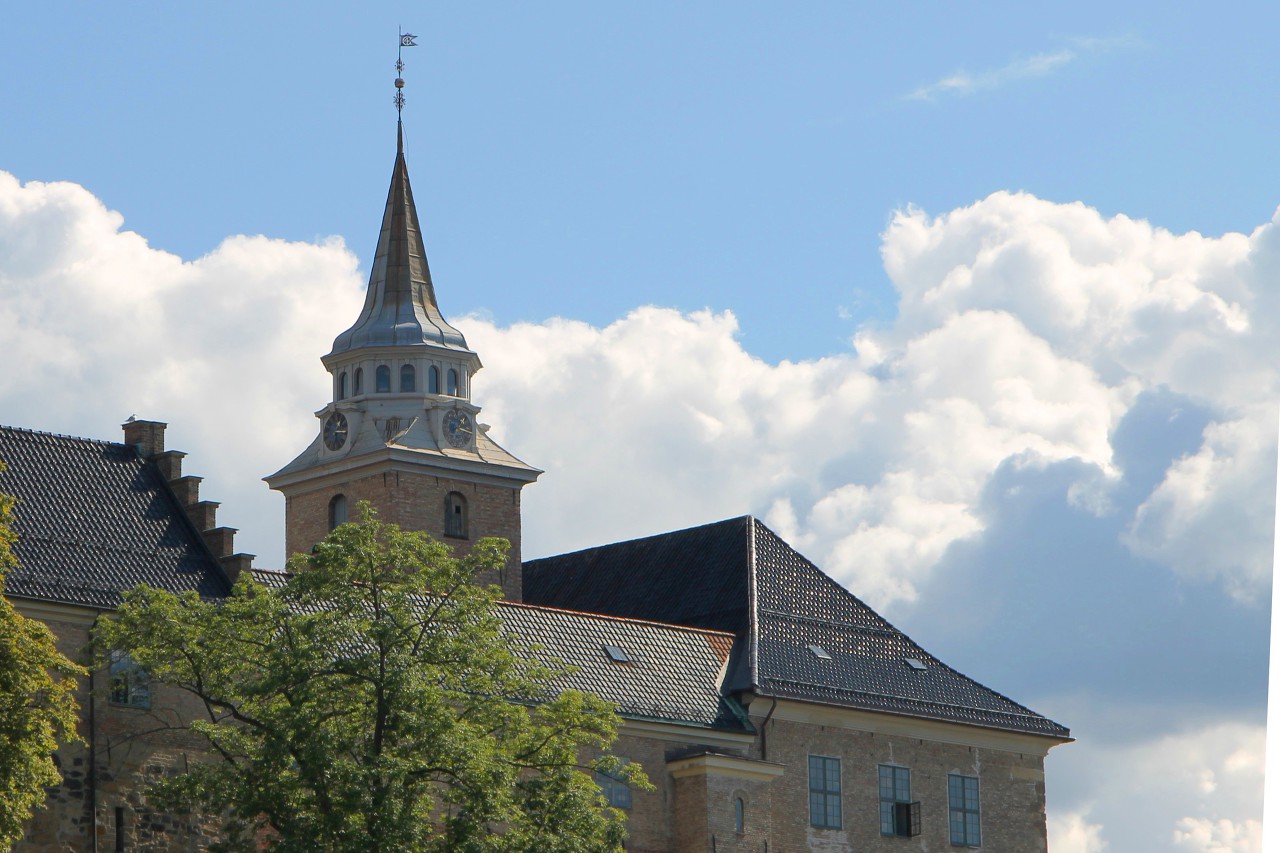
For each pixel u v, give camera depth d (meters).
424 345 149.12
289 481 149.12
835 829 119.06
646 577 132.62
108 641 89.69
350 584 89.62
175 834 98.75
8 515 87.19
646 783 93.44
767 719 118.12
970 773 125.50
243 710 92.12
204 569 103.62
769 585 126.69
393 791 85.62
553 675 94.75
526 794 89.38
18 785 82.31
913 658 127.62
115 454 106.19
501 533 147.62
